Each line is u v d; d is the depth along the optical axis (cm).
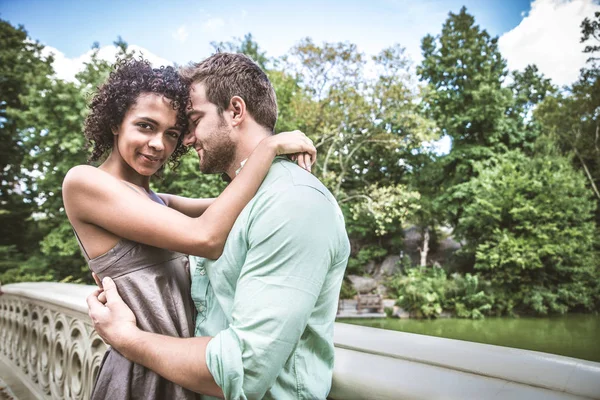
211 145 99
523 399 62
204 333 92
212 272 88
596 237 1984
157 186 1571
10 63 2131
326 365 85
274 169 86
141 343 82
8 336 312
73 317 188
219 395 75
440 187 2394
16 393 246
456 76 2495
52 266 1841
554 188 1912
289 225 74
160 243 86
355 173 2459
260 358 70
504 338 1345
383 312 1894
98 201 88
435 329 1528
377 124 1892
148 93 97
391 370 80
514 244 1838
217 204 86
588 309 1870
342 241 84
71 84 1523
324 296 83
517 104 2623
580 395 59
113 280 92
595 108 2389
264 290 73
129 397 88
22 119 1594
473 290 1822
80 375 183
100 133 106
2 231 2038
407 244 2616
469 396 66
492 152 2316
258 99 99
